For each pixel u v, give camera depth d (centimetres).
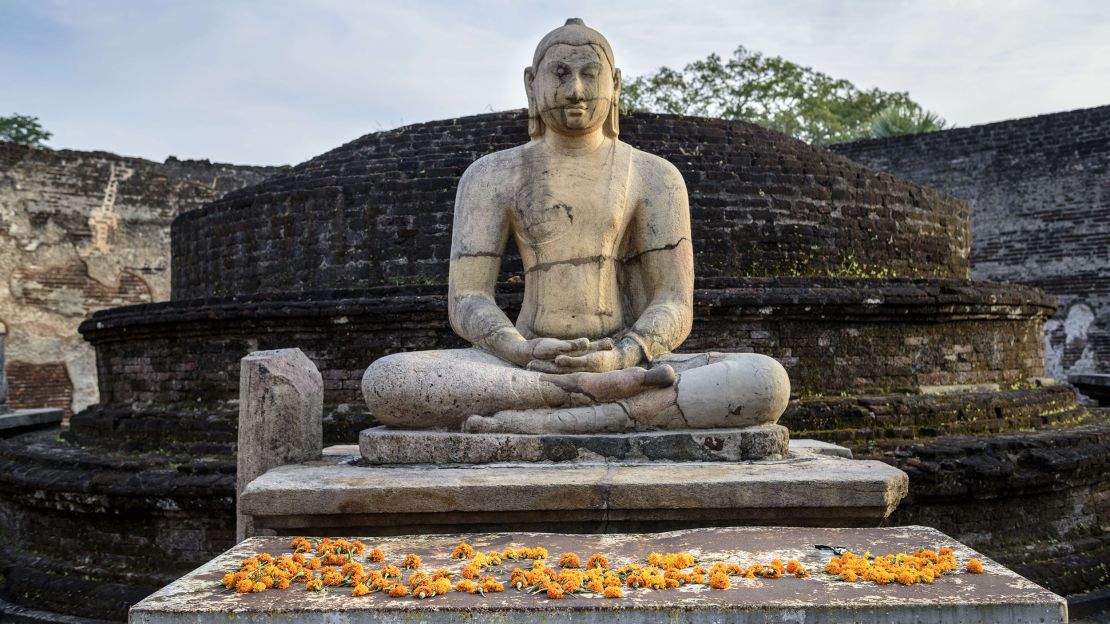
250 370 591
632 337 601
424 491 490
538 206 627
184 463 1030
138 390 1237
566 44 621
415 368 578
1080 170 2316
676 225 639
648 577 369
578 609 344
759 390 562
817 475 503
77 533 1066
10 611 1008
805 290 1098
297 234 1291
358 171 1330
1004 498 1025
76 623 957
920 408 1091
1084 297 2306
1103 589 1011
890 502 497
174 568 998
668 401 562
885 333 1133
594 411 562
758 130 1399
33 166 2200
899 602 341
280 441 585
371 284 1248
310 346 1108
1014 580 368
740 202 1270
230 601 357
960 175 2441
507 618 346
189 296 1459
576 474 512
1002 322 1224
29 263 2189
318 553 428
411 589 368
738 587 364
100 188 2280
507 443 550
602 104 623
